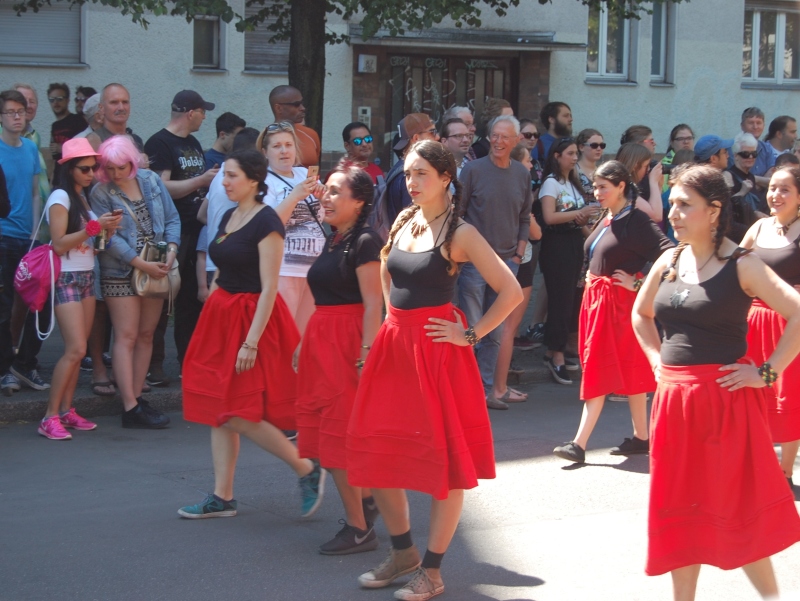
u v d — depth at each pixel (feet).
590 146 27.84
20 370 24.08
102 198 21.89
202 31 43.11
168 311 22.89
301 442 15.30
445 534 13.37
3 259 23.67
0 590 13.55
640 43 49.73
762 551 11.89
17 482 18.57
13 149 24.43
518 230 25.12
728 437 12.05
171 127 25.22
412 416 13.14
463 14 29.12
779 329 18.30
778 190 18.83
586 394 20.35
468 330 13.20
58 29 40.83
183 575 14.23
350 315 15.01
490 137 24.53
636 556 15.24
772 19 53.26
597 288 20.43
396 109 46.16
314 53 30.14
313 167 18.63
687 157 29.89
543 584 14.06
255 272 16.11
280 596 13.55
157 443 21.56
